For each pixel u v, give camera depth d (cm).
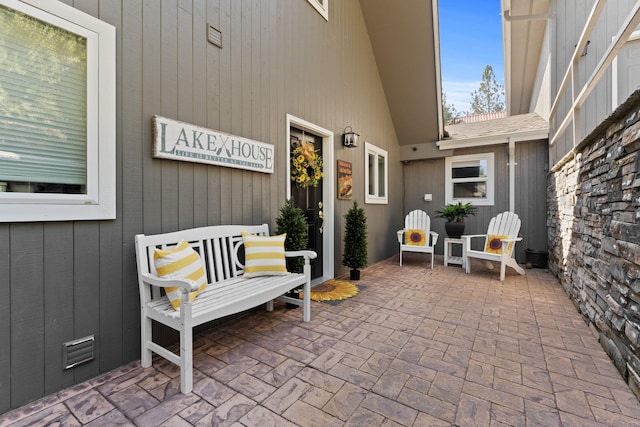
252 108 293
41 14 158
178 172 229
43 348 163
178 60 227
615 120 203
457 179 637
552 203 469
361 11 515
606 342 212
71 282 173
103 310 187
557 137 434
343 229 456
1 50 151
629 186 183
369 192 560
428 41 525
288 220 307
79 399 161
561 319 276
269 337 237
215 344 225
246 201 289
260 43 303
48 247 165
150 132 209
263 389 170
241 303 203
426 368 192
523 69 751
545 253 510
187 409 153
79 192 178
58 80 169
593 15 246
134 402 158
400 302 325
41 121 163
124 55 194
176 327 170
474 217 616
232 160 268
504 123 684
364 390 169
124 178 195
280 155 330
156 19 212
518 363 198
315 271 416
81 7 173
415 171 686
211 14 253
